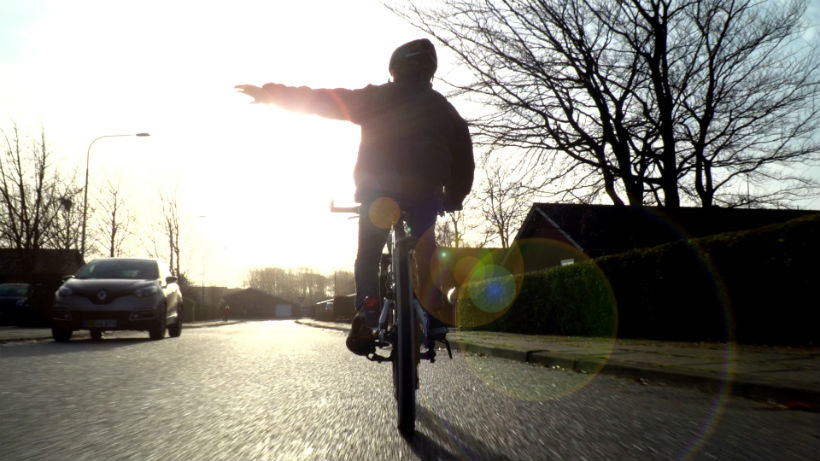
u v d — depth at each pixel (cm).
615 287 1320
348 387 545
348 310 4750
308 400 470
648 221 2723
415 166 371
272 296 13788
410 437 341
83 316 1266
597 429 368
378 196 372
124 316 1286
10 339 1237
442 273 399
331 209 412
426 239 393
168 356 881
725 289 1059
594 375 679
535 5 1888
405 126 370
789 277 959
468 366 779
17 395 488
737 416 423
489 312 1894
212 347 1112
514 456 302
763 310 1004
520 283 1709
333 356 900
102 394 497
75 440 331
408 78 380
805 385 486
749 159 2058
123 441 329
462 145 409
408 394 340
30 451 307
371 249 382
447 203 444
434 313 398
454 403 464
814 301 927
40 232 3934
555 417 407
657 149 2048
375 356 395
